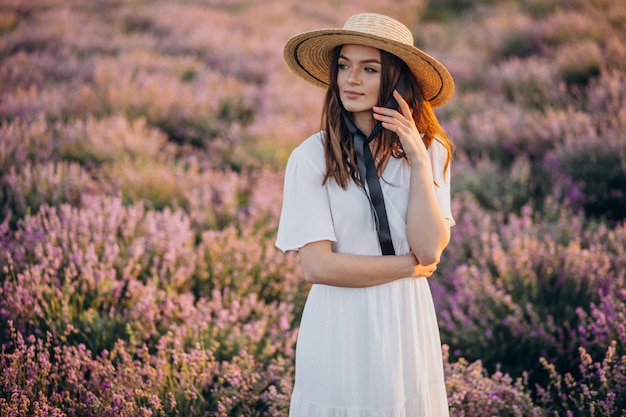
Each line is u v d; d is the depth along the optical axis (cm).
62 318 272
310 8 1111
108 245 325
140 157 483
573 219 380
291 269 348
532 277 321
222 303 312
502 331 297
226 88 684
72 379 230
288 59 193
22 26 839
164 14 977
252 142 570
